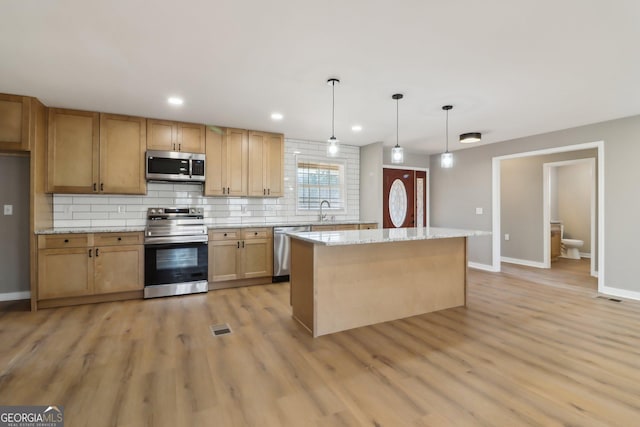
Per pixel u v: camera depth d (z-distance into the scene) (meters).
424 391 1.92
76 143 3.62
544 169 5.80
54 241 3.34
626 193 3.85
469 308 3.49
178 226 4.01
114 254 3.59
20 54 2.36
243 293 4.00
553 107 3.51
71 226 3.85
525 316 3.22
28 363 2.21
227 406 1.77
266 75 2.72
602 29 2.03
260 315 3.22
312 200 5.39
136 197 4.18
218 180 4.34
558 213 7.29
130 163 3.86
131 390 1.90
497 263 5.46
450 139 5.15
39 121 3.36
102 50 2.31
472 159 5.78
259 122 4.17
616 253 3.93
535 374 2.11
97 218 3.98
